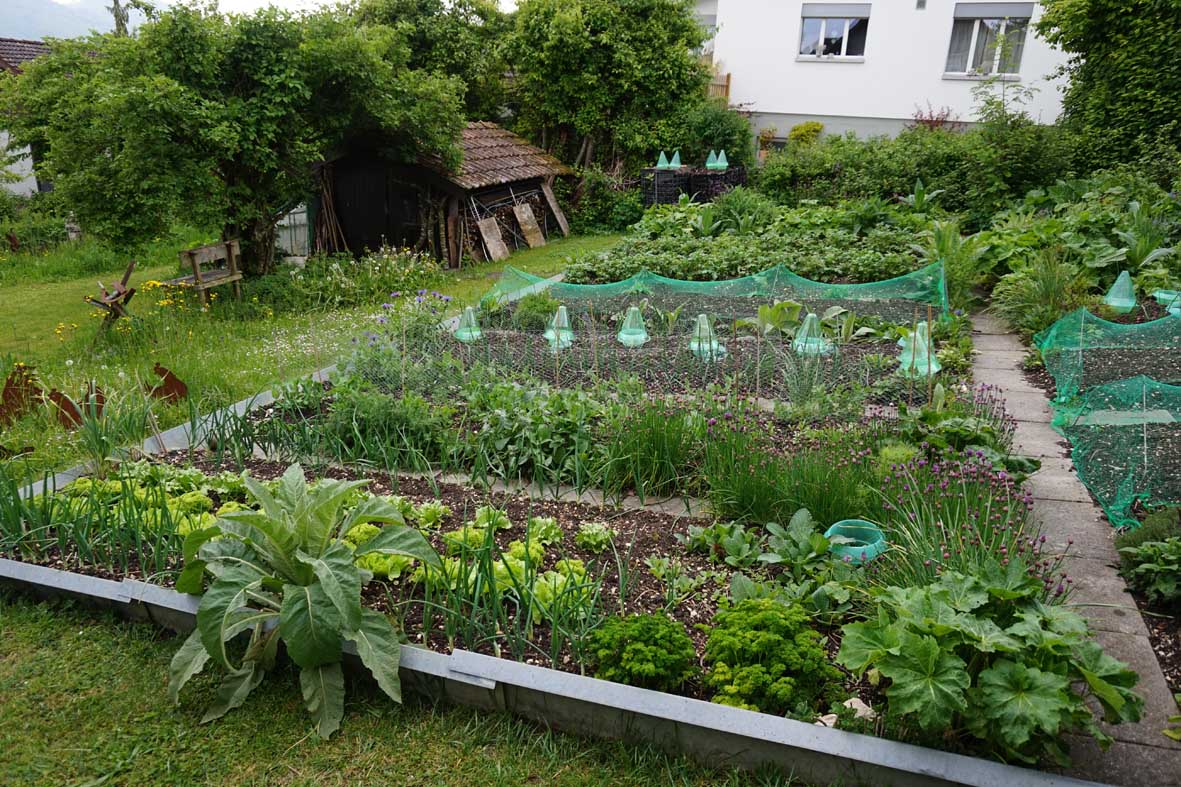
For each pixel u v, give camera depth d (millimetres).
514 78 19516
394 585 3484
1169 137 13312
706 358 6699
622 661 2762
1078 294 7938
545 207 16656
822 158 15992
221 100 9602
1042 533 3906
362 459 4859
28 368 6176
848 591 3182
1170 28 13070
